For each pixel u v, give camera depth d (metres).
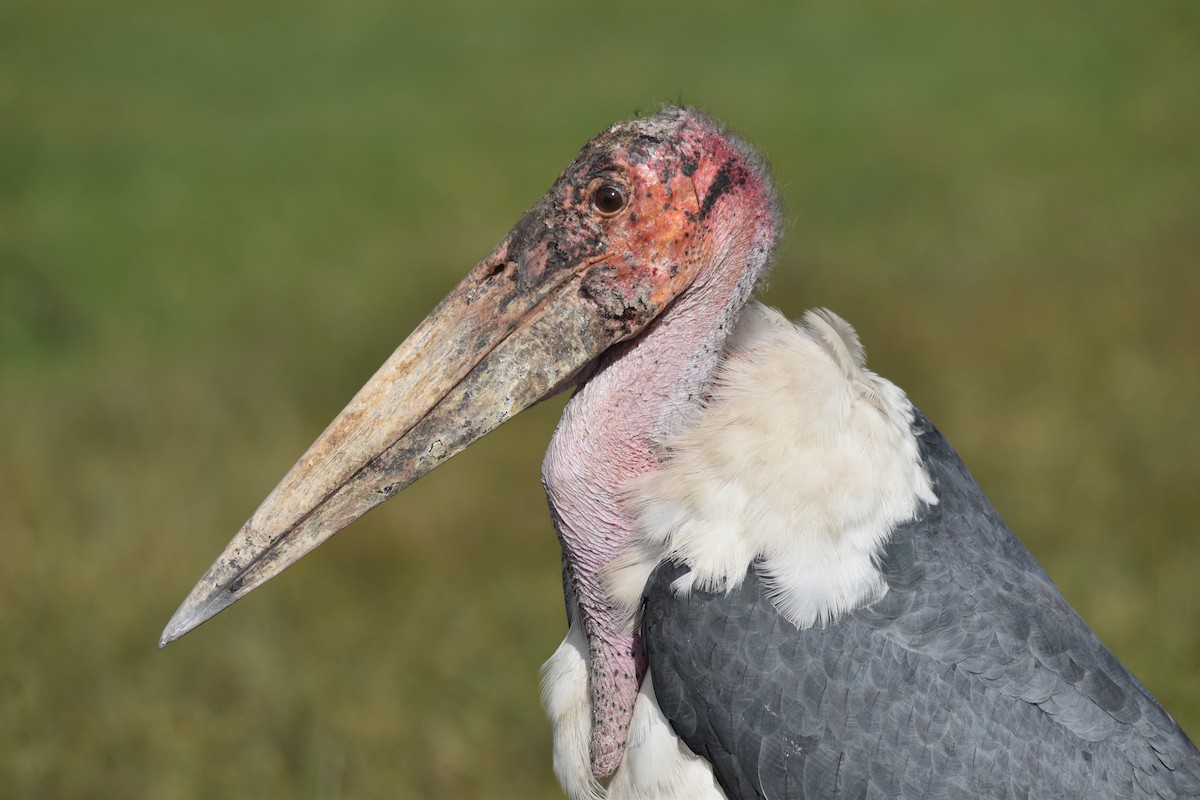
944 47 35.78
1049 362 14.13
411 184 26.72
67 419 14.55
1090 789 4.93
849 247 20.44
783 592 5.03
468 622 10.56
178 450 13.55
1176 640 9.17
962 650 5.01
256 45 39.84
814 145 27.34
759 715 5.01
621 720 5.46
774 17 40.41
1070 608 5.43
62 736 9.13
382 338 17.84
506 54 37.69
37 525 11.66
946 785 4.91
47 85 35.22
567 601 6.01
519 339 5.36
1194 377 13.34
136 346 18.62
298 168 28.03
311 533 5.39
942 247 20.16
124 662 9.91
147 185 26.88
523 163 27.81
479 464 13.08
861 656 4.98
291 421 14.48
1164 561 10.25
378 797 8.74
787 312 16.58
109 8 45.12
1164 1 39.38
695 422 5.34
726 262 5.38
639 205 5.25
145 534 11.52
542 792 8.81
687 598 5.11
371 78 35.81
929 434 5.66
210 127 31.42
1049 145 26.64
